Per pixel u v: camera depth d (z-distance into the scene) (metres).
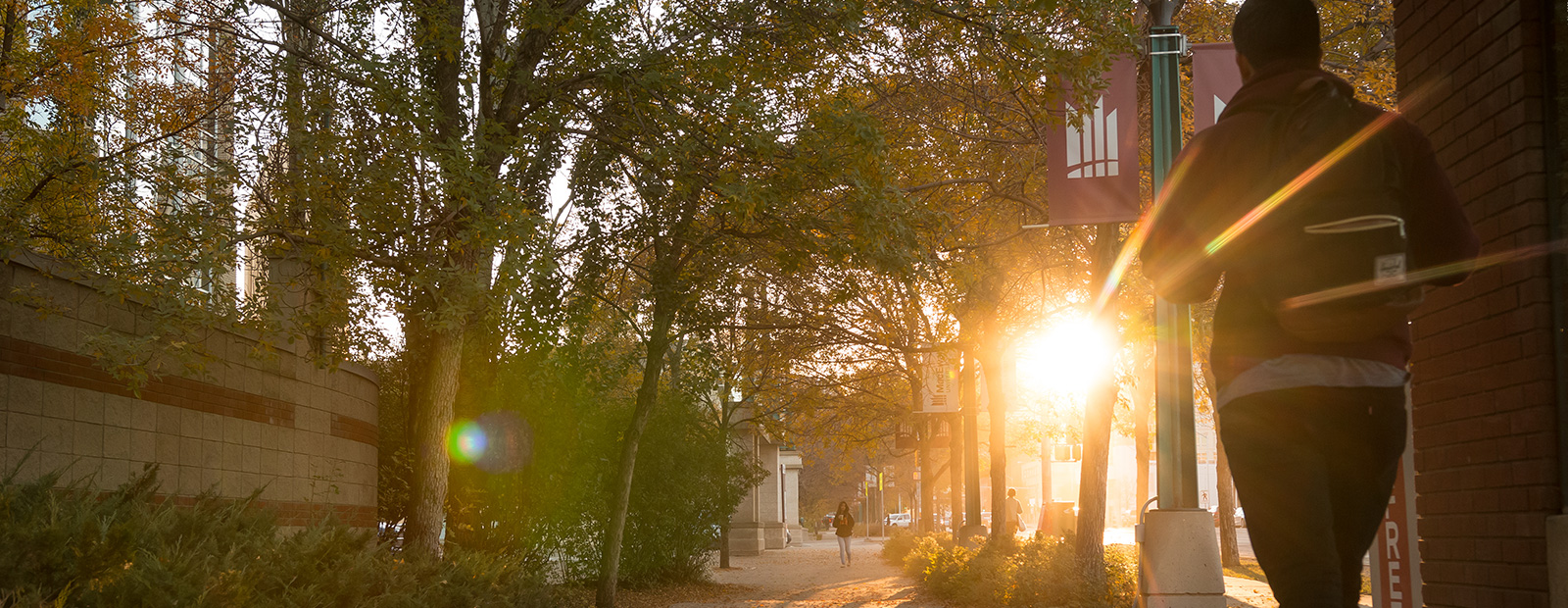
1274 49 1.71
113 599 5.55
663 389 24.03
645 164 13.28
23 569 5.46
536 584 12.37
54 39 12.22
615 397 23.12
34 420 9.66
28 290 9.12
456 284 10.96
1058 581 16.38
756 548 45.09
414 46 12.45
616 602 20.69
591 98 13.78
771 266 19.44
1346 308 1.45
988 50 13.02
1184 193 1.66
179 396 11.62
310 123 11.66
